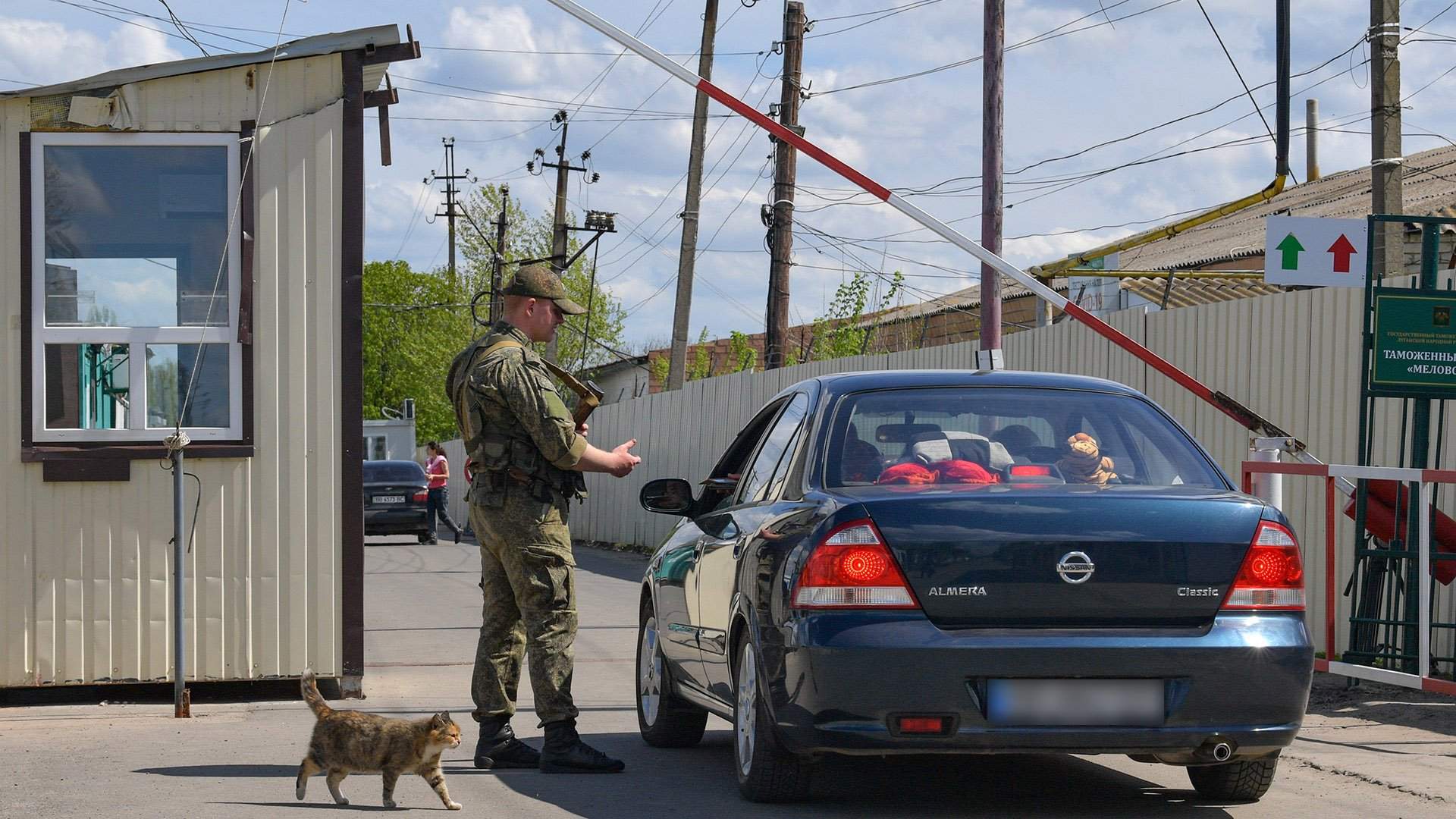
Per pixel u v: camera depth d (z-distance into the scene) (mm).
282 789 6043
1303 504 10141
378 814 5570
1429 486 8422
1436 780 6281
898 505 5176
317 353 8664
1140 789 6180
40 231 8500
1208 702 5082
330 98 8688
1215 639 5102
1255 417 9594
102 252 8578
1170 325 11703
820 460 5727
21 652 8383
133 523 8492
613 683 9680
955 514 5137
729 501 6875
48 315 8516
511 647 6672
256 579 8586
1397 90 11609
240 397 8609
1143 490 5445
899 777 6438
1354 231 10148
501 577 6605
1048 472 5672
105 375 8578
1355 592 8984
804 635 5133
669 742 7336
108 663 8445
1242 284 21547
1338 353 9914
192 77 8617
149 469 8500
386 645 11750
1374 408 9023
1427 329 8523
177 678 8055
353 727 5695
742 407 21141
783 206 24000
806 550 5234
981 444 5773
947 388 6062
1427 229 8680
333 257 8688
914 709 4992
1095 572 5094
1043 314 18609
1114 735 5023
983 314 12203
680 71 9906
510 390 6238
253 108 8633
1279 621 5199
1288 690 5148
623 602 15539
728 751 7270
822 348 28938
